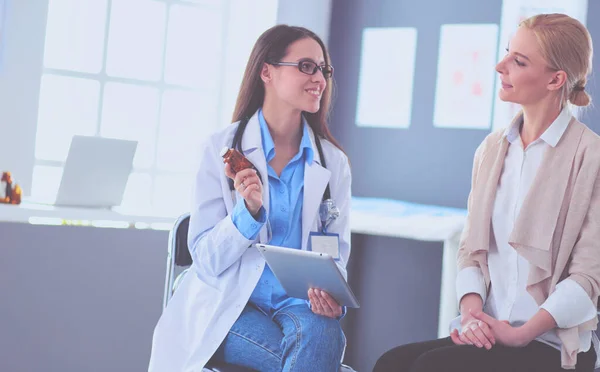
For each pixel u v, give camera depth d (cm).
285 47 228
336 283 196
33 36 412
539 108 209
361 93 492
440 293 344
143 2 443
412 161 473
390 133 482
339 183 240
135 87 445
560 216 202
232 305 216
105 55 435
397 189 478
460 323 218
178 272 327
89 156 309
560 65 204
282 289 223
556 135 206
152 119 452
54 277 309
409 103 476
